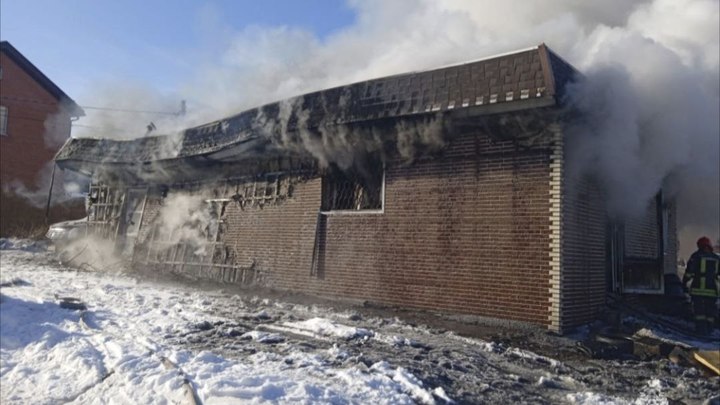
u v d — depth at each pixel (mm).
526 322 7688
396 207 9336
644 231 10641
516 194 8008
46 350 6398
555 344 7113
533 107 7379
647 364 6391
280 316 8656
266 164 11969
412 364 5891
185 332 7301
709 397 5230
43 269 14812
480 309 8156
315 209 10672
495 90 7703
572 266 7824
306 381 5090
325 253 10328
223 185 12969
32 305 8719
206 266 12773
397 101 8773
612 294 9164
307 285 10531
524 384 5453
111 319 8094
